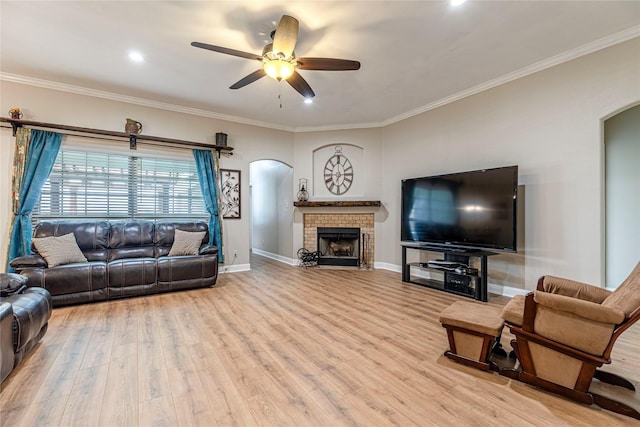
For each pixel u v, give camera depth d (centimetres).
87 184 420
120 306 335
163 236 429
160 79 381
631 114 379
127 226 414
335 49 309
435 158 464
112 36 289
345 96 436
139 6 246
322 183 596
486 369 200
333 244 609
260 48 310
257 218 792
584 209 312
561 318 171
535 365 183
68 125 397
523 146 359
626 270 382
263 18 261
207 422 152
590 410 161
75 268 336
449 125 443
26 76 371
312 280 465
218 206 507
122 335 257
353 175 583
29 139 374
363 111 502
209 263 413
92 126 415
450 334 215
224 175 521
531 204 352
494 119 387
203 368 204
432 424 151
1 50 314
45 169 382
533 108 350
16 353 197
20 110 373
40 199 393
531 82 351
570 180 321
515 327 188
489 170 362
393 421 153
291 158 597
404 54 320
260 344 240
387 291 401
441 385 185
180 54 321
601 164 302
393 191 539
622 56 287
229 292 396
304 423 152
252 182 828
